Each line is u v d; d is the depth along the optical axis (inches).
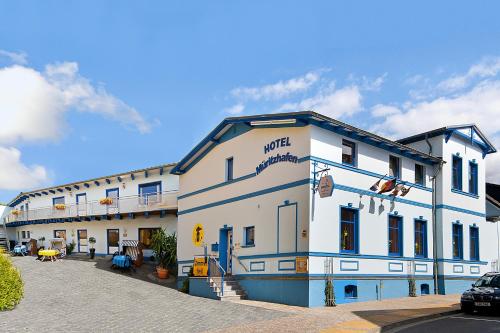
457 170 933.2
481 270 958.4
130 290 775.7
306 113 634.2
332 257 649.0
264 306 613.9
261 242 706.2
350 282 670.5
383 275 733.3
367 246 711.7
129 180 1236.5
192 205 915.4
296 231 642.2
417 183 848.9
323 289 628.1
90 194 1364.4
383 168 765.9
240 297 709.9
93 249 1213.7
